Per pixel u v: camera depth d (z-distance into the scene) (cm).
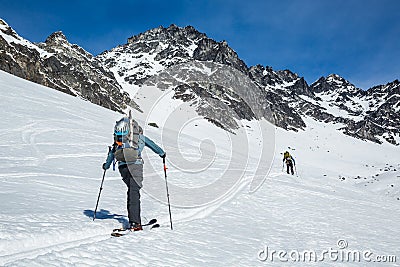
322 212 970
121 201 778
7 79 4247
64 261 351
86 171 1180
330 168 9144
